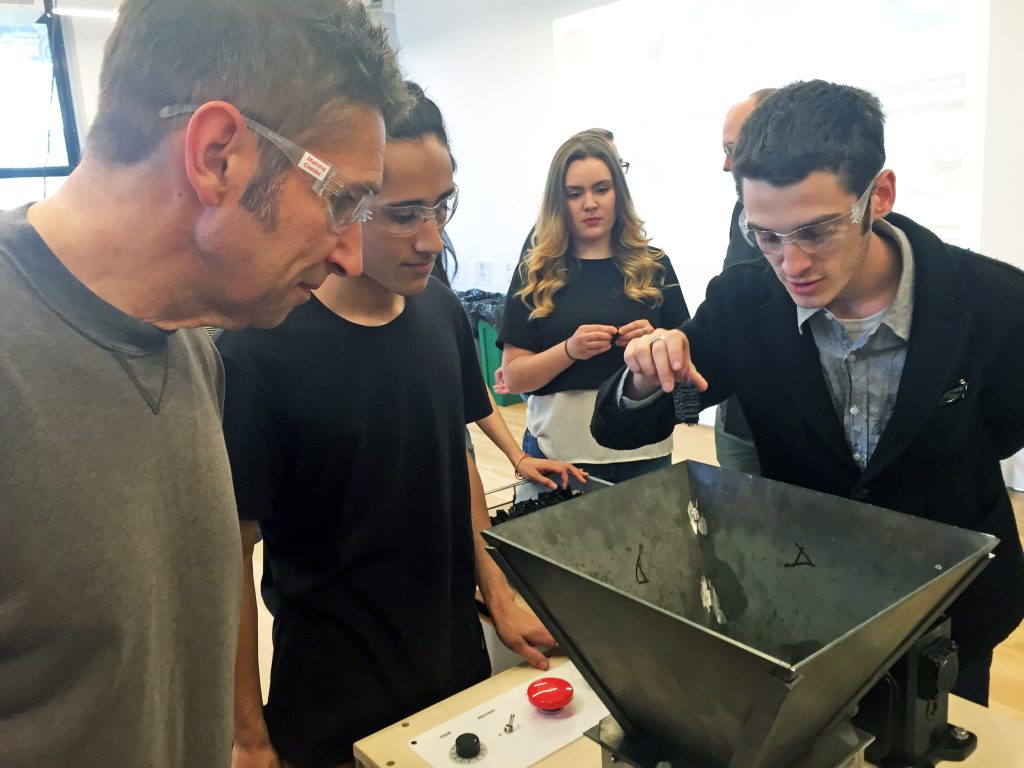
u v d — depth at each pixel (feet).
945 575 2.06
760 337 3.69
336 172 2.11
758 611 2.71
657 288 6.46
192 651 2.42
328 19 2.06
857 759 2.46
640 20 14.58
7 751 1.90
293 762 3.54
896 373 3.39
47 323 1.94
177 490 2.26
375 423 3.48
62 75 19.11
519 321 6.49
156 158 1.96
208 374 2.64
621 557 2.66
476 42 18.66
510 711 3.30
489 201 19.69
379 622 3.61
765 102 3.11
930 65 10.89
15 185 19.29
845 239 2.99
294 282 2.25
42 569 1.88
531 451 6.65
